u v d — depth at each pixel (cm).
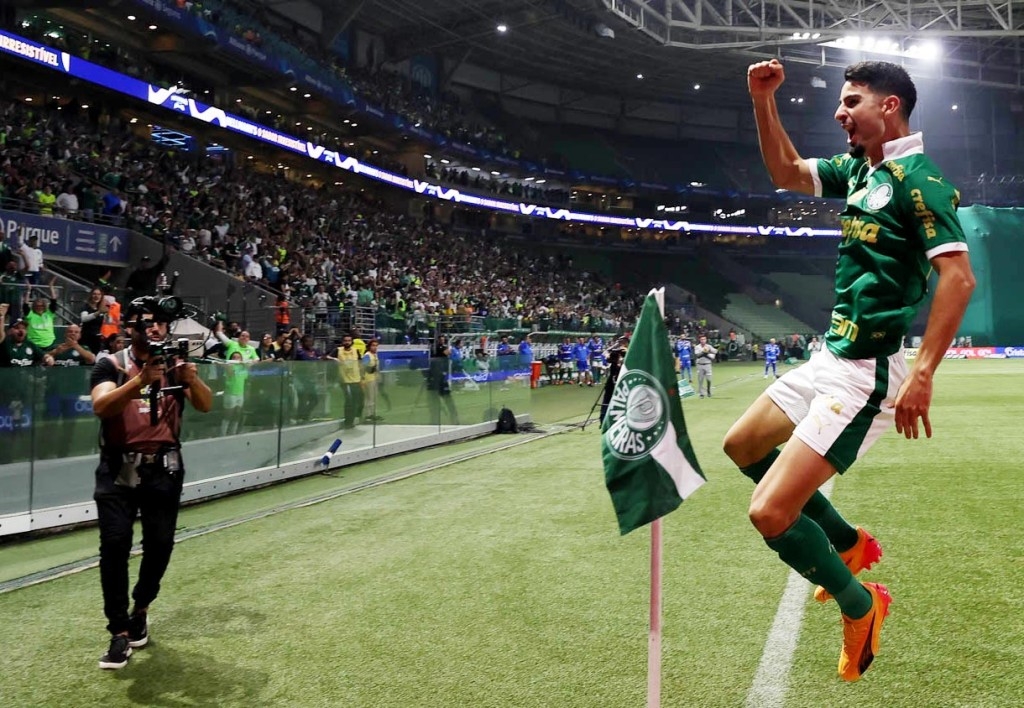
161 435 387
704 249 5616
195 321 1642
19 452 645
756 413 307
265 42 2762
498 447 1152
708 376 1970
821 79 4747
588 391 2517
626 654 351
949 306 248
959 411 1390
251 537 609
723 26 3481
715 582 452
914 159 269
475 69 4756
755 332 5006
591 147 5247
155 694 330
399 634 386
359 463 1044
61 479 676
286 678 340
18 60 2244
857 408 274
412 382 1176
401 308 2558
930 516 591
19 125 2006
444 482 849
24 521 643
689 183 5291
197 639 390
